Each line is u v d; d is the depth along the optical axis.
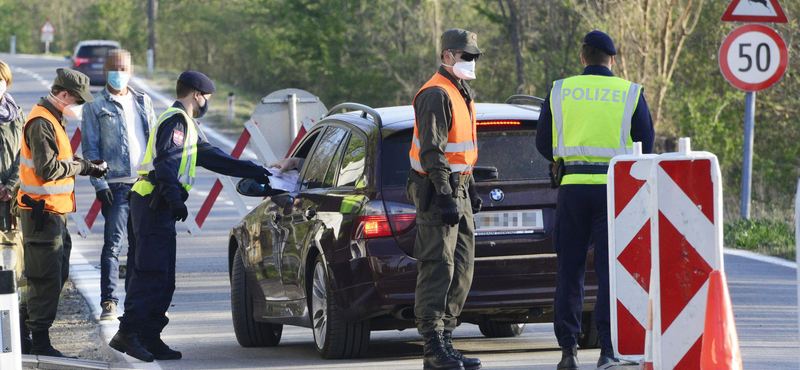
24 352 28.36
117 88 35.34
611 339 22.73
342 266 26.06
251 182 31.17
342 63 164.50
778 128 82.00
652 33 83.75
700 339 21.14
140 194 28.53
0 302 19.89
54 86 27.23
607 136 23.45
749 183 53.81
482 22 144.00
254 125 51.34
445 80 23.94
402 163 26.34
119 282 43.53
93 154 34.97
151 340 28.66
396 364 26.41
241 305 31.47
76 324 34.56
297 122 51.69
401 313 25.69
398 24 153.25
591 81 23.81
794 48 74.31
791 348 27.58
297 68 182.75
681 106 83.69
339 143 28.94
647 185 21.88
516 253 25.78
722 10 87.75
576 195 23.52
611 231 22.11
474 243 25.09
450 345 24.45
